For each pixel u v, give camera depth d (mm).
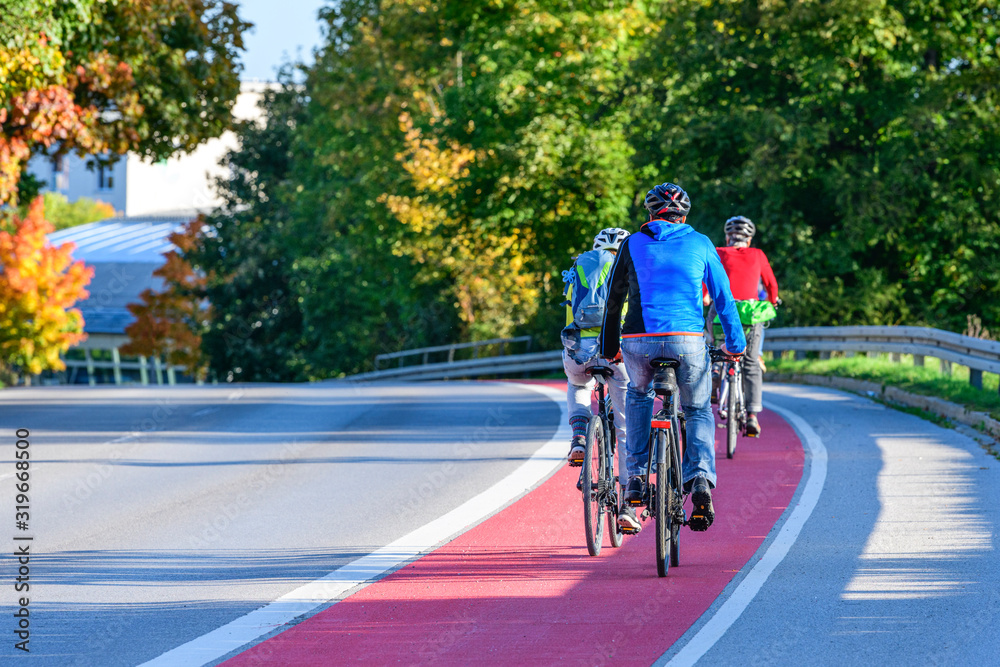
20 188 115812
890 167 107125
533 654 20438
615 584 25422
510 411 66875
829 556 27391
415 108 152750
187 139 94875
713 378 44250
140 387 105062
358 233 171625
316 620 23156
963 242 111438
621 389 29219
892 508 32844
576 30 126250
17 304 187375
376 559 28547
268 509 36094
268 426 61938
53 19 76188
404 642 21422
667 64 118500
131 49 86125
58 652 21172
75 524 34094
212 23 95562
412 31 143375
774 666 19406
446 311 171375
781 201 107812
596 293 29234
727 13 112625
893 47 109000
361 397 83875
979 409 50281
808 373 83062
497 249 148125
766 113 105875
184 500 38125
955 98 110750
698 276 25672
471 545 30047
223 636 22109
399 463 45656
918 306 115000
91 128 84812
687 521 26125
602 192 125062
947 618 21922
